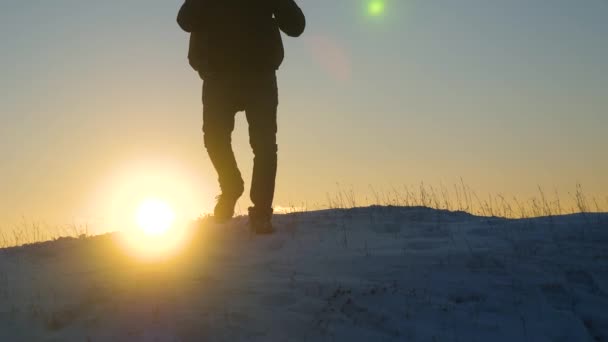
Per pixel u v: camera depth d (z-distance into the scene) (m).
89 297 6.11
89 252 7.86
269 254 7.34
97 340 5.44
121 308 5.88
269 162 8.47
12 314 5.93
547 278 6.33
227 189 9.11
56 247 8.27
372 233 8.15
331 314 5.73
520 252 6.92
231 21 8.56
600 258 6.70
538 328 5.61
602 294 6.09
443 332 5.54
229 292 6.12
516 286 6.21
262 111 8.62
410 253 7.05
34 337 5.59
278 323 5.57
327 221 8.87
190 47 8.84
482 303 5.98
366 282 6.31
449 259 6.81
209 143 9.01
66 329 5.67
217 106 8.80
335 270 6.68
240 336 5.41
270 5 8.63
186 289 6.20
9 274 7.05
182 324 5.57
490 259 6.75
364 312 5.77
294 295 6.03
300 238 8.01
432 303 5.95
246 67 8.61
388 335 5.50
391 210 9.50
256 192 8.38
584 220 7.96
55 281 6.66
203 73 8.88
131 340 5.41
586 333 5.57
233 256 7.31
